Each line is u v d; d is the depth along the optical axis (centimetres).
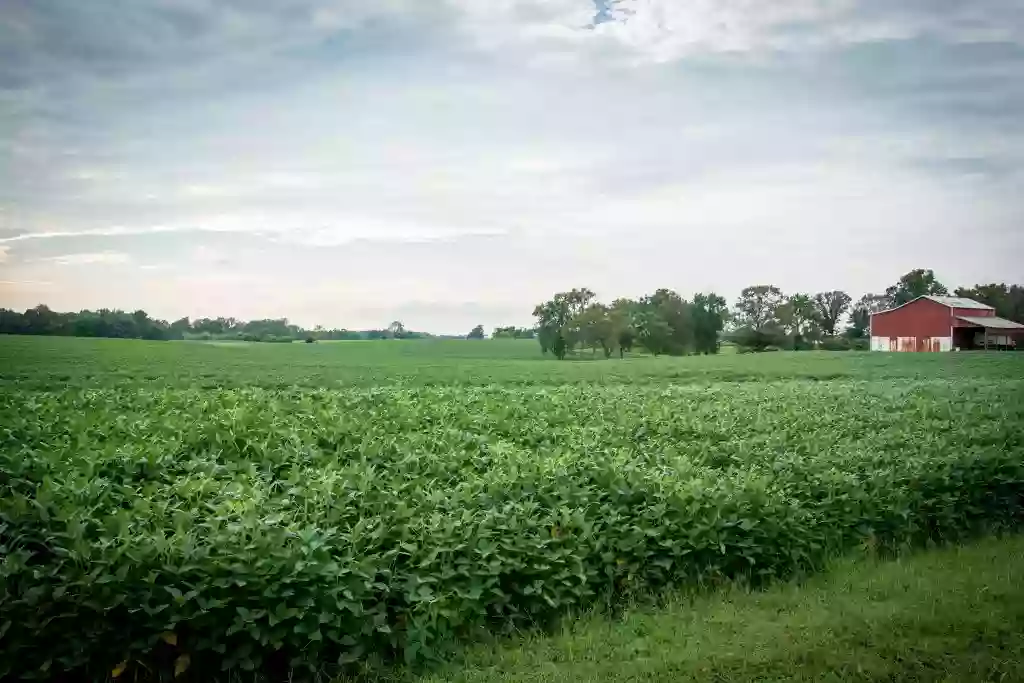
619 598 933
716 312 8756
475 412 1936
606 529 966
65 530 823
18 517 829
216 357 5966
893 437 1662
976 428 1820
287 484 1070
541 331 7912
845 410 2238
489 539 891
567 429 1708
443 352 8006
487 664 778
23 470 1094
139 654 699
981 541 1240
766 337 9581
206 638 712
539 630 850
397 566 847
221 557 730
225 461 1289
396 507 944
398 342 9438
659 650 805
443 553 845
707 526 998
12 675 678
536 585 861
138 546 742
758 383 3884
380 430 1523
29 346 5878
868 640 814
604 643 820
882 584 1000
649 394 2680
